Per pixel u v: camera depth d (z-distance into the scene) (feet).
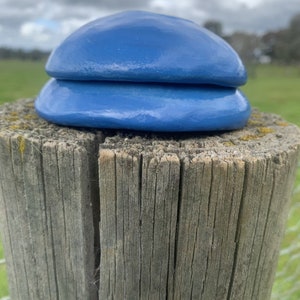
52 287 0.54
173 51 0.50
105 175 0.44
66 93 0.53
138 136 0.51
